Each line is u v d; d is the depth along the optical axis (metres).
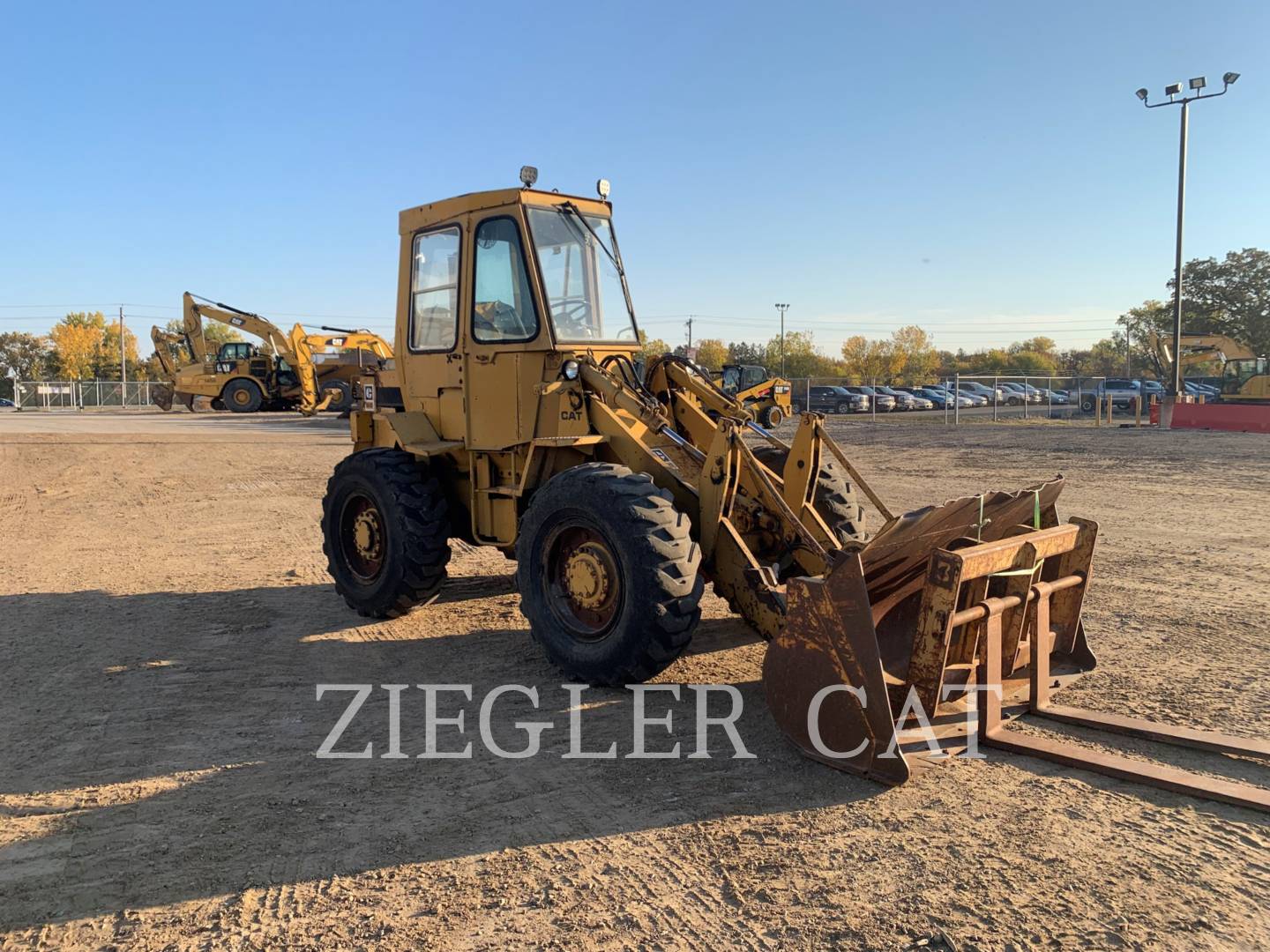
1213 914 2.82
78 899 3.04
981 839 3.31
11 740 4.40
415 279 6.55
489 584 7.58
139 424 30.27
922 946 2.69
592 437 5.35
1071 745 4.09
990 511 4.30
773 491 4.87
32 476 15.55
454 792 3.80
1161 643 5.59
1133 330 70.38
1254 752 3.89
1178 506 11.23
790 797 3.69
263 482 14.56
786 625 4.06
